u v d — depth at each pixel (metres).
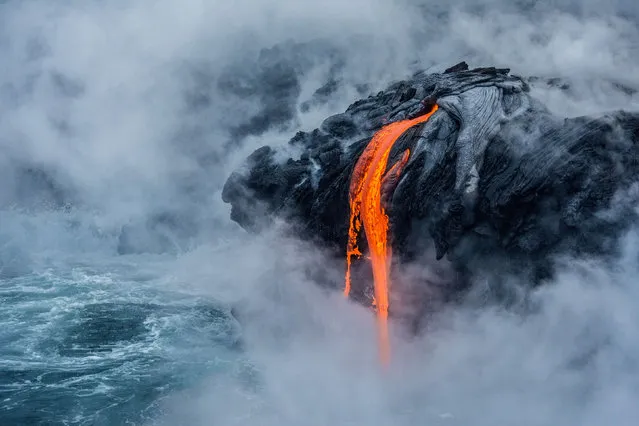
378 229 32.03
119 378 30.81
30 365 31.77
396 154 32.25
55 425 27.47
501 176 29.69
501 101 32.31
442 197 30.31
